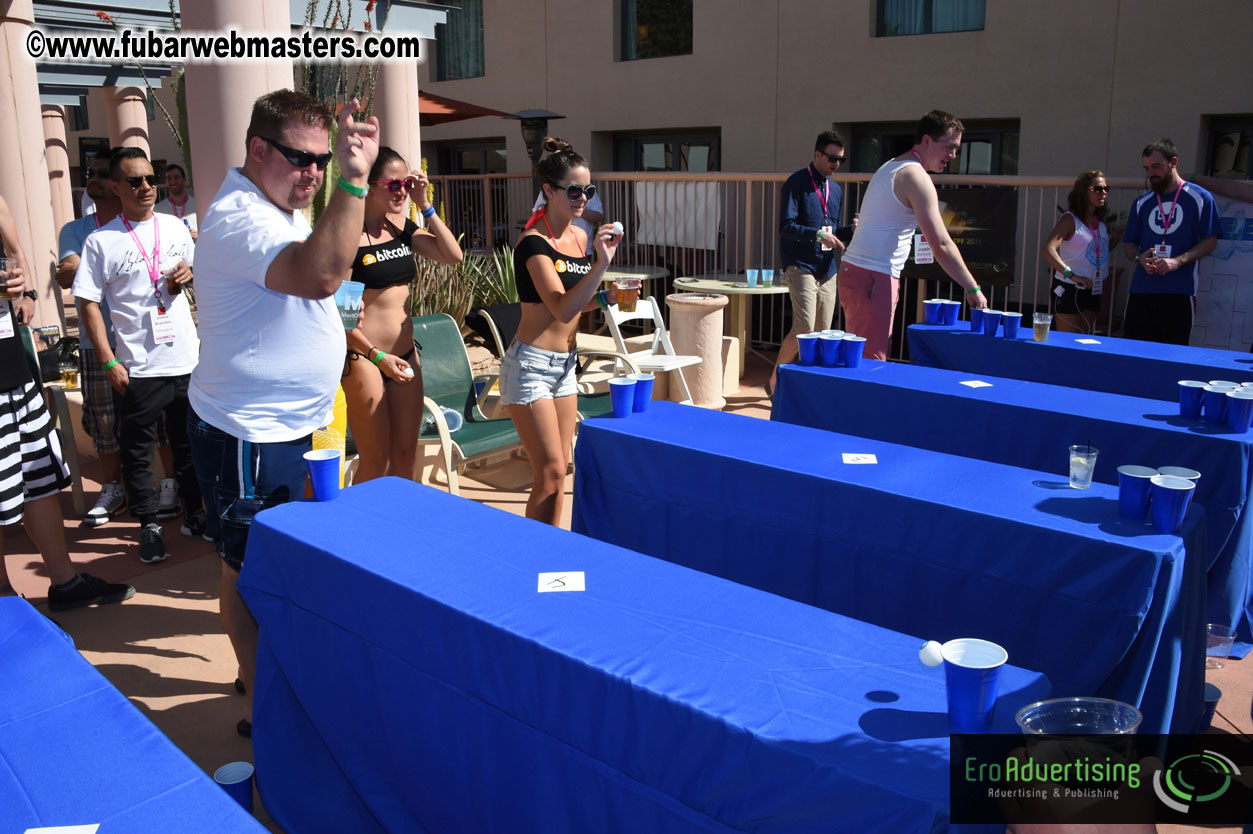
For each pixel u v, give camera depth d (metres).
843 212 8.39
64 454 5.10
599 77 13.77
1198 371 4.53
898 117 11.16
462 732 2.20
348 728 2.54
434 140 16.27
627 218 9.63
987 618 2.81
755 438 3.60
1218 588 3.53
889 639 2.05
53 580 4.01
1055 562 2.64
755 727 1.70
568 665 1.94
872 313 5.42
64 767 1.66
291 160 2.56
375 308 3.92
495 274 9.18
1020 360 5.08
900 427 4.36
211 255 2.63
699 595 2.26
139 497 4.52
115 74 11.23
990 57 10.41
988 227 7.21
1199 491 3.53
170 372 4.51
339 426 3.79
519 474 5.82
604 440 3.71
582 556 2.49
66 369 6.65
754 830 1.71
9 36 7.35
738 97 12.41
